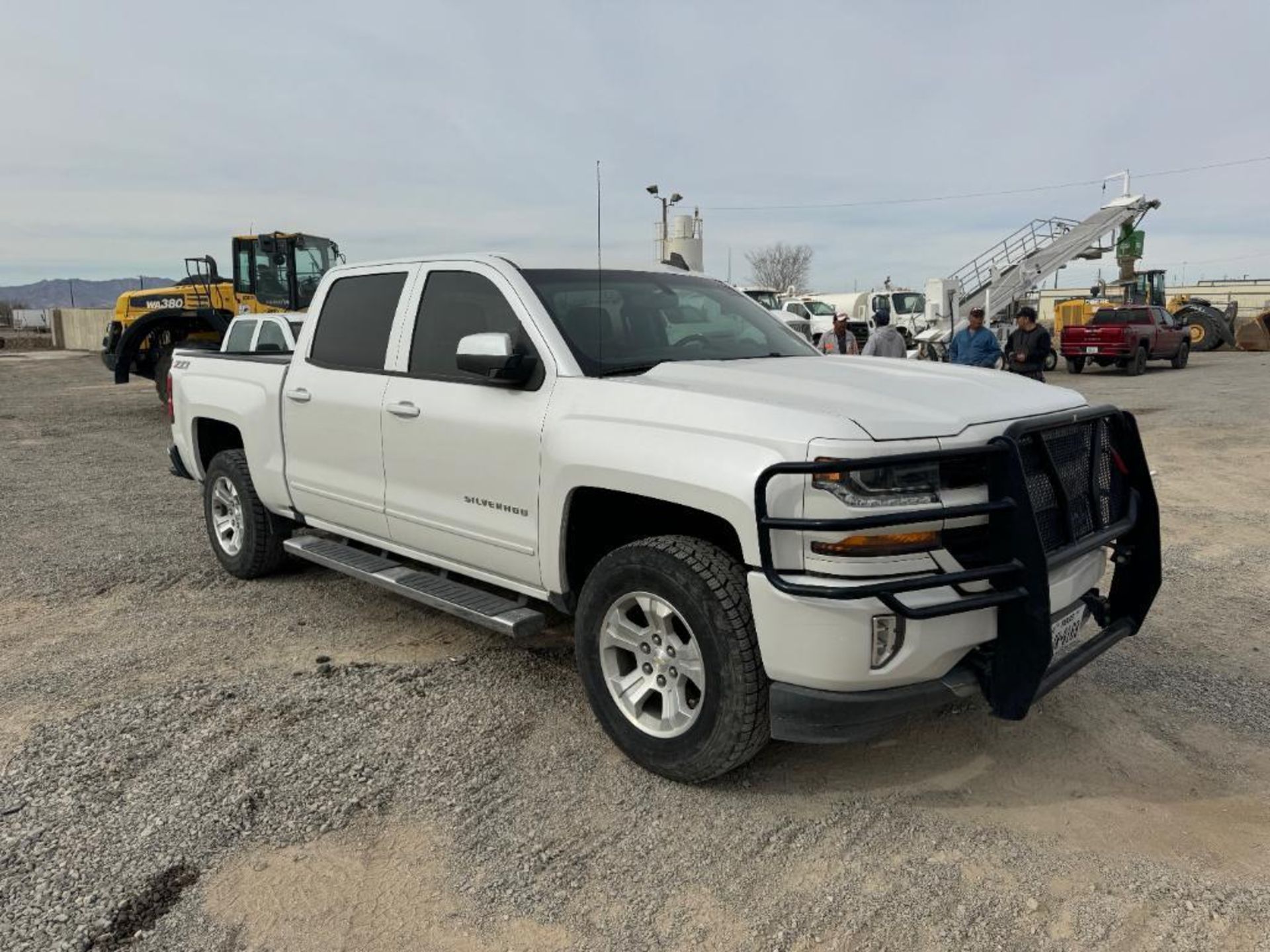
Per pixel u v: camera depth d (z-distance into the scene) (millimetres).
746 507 2854
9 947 2467
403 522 4336
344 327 4766
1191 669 4297
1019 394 3357
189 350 6250
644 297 4207
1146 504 3559
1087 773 3354
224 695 4035
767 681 3014
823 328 25266
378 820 3062
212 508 5891
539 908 2623
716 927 2541
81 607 5301
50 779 3316
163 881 2746
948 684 2945
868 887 2703
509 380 3676
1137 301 34781
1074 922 2545
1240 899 2627
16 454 11578
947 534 2906
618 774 3352
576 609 3711
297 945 2479
